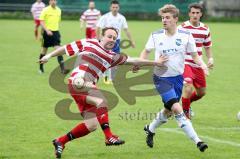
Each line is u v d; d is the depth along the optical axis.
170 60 20.44
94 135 22.89
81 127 18.98
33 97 31.59
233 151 20.59
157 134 23.23
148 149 20.78
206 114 28.05
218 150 20.73
